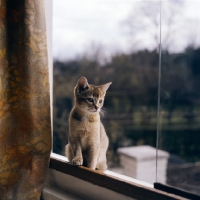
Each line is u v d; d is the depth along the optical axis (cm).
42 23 104
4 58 101
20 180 107
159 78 108
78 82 124
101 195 102
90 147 120
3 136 103
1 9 98
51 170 125
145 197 85
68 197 112
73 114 121
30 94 103
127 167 155
